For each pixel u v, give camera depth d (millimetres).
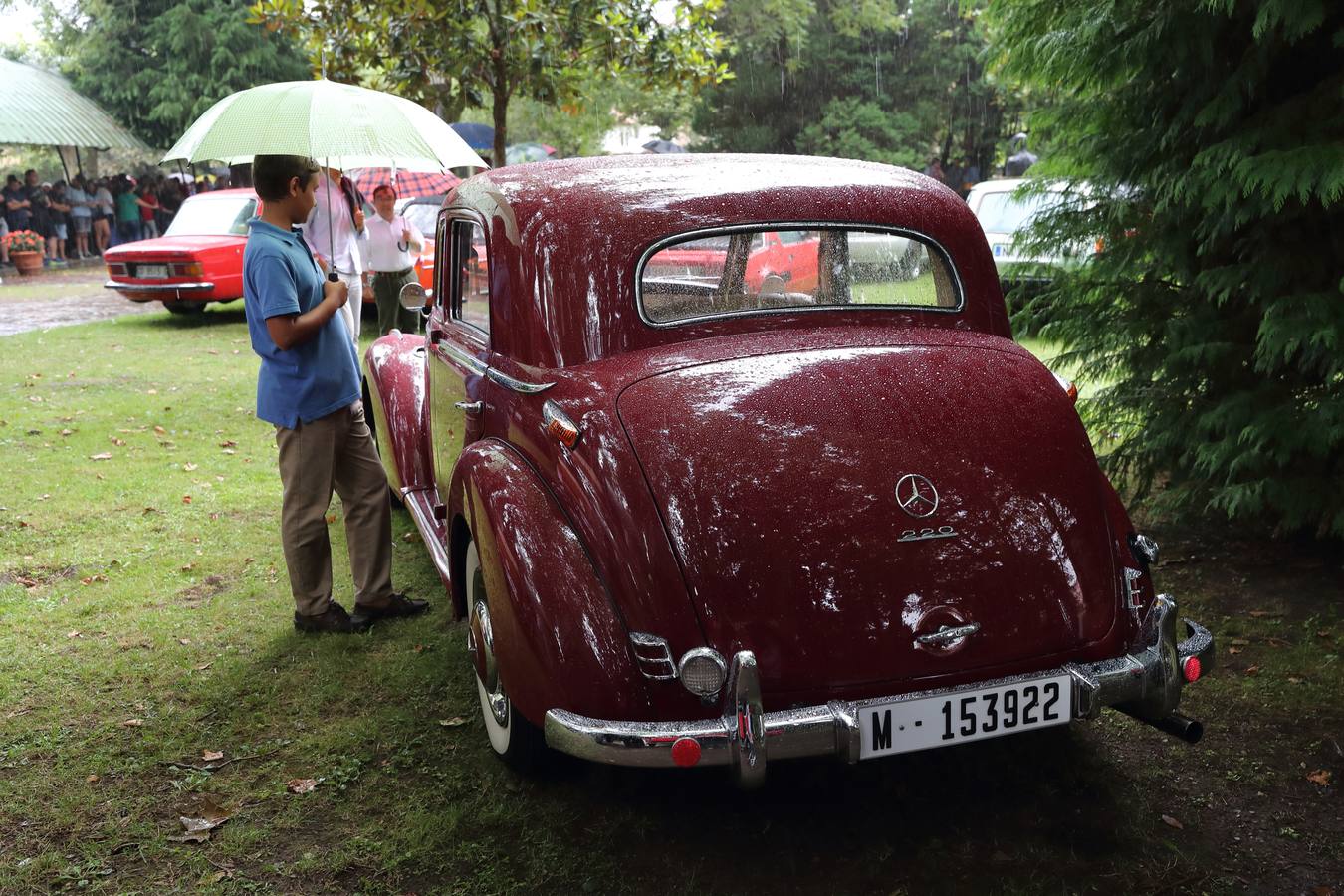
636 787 3242
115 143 26156
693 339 3145
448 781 3293
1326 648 4047
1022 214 11750
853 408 2830
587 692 2643
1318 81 4707
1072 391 3439
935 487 2732
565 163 3717
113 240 25984
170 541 5516
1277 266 4645
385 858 2912
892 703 2604
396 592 4793
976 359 3078
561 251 3168
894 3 35312
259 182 3990
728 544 2617
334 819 3104
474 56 8609
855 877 2807
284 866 2885
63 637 4359
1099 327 5480
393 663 4105
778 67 34688
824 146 34094
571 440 2861
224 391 9422
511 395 3248
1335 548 4992
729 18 33969
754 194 3299
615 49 8945
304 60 27328
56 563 5176
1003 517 2756
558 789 3236
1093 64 5078
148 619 4527
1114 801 3115
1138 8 4883
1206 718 3582
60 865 2891
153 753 3477
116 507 6066
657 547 2635
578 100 9516
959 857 2879
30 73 26562
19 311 15336
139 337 12609
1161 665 2809
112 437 7684
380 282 9375
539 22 8461
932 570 2672
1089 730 3525
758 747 2504
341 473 4379
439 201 13664
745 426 2754
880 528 2666
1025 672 2758
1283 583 4664
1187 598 4578
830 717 2555
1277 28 4527
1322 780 3184
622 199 3248
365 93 4410
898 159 32656
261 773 3354
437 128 4617
